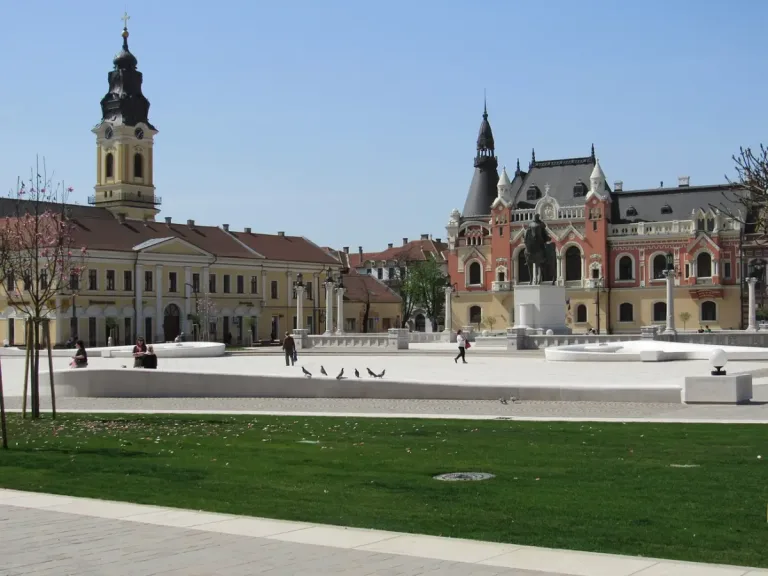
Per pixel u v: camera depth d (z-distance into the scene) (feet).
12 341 407.44
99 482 72.69
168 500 64.80
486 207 558.97
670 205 504.84
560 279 511.40
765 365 204.95
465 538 52.54
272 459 83.66
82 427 110.73
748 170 169.17
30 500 65.10
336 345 337.31
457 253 543.80
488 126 566.36
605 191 513.86
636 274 499.51
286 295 510.17
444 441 93.25
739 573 44.45
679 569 45.21
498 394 137.18
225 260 475.31
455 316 541.34
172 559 48.26
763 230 174.60
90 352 295.28
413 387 141.79
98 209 491.31
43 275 148.36
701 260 484.74
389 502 63.46
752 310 353.51
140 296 434.71
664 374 180.75
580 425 104.63
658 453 83.25
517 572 44.96
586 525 55.67
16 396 159.02
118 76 537.65
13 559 48.67
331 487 69.46
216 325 471.21
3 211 421.59
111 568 46.73
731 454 82.02
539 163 544.21
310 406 135.54
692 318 482.69
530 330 300.61
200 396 153.17
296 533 53.72
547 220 517.55
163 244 443.73
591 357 228.43
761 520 56.59
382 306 576.61
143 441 97.40
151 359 177.99
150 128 540.93
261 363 244.01
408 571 45.34
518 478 72.08
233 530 54.65
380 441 94.27
